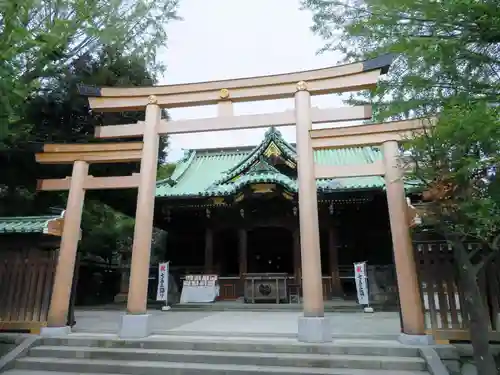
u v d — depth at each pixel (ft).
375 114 20.24
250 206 55.47
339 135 26.32
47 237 29.35
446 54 13.96
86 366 21.30
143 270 26.58
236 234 63.21
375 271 46.78
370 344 21.50
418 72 15.89
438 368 18.38
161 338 24.08
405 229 23.57
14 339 25.30
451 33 14.34
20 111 29.81
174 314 41.57
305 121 26.89
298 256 53.98
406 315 22.20
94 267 65.16
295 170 56.80
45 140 42.55
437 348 20.24
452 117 14.43
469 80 15.05
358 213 54.39
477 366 15.29
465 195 15.49
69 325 27.71
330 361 19.85
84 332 27.27
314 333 22.41
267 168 53.52
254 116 28.22
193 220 60.08
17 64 18.48
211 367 20.06
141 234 27.30
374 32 16.55
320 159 59.93
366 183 48.01
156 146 29.60
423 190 18.47
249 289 49.75
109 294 69.36
